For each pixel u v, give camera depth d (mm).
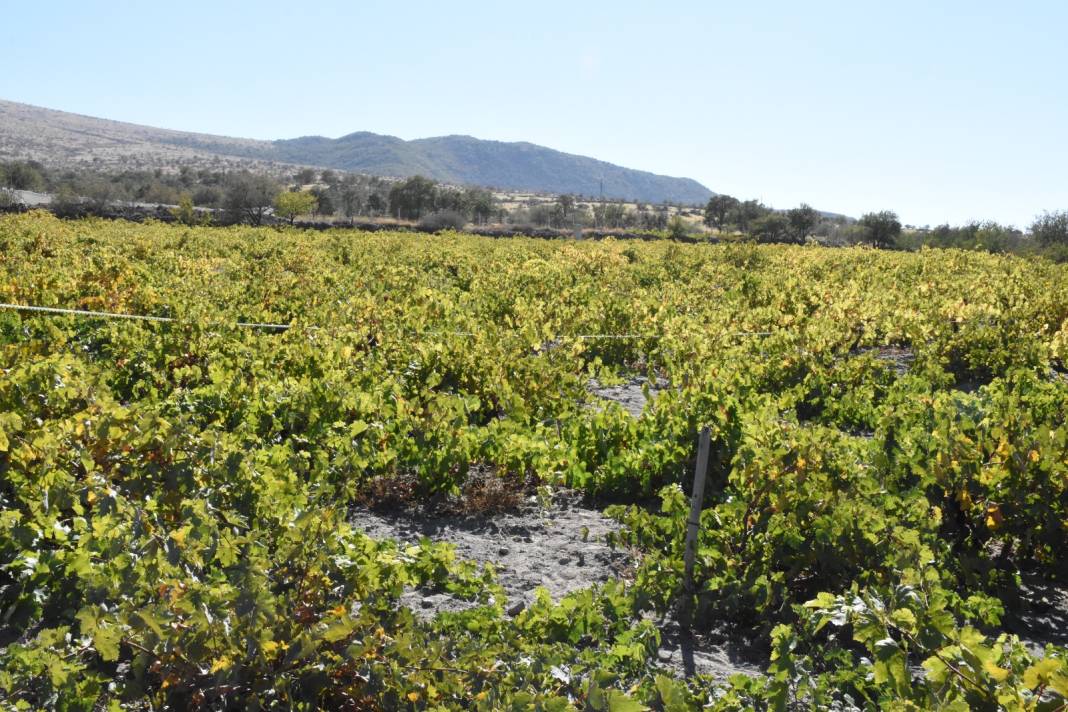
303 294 15883
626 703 3418
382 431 7328
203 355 10227
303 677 3684
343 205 88688
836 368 11016
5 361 7395
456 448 7168
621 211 92312
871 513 5230
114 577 4219
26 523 4801
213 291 15438
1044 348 12859
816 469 5848
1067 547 5926
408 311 13820
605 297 16688
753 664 4680
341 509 5105
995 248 53125
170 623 3674
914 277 24562
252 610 3682
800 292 17609
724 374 9562
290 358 9758
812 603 4016
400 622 3930
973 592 5371
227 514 4953
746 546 5594
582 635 4723
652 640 4617
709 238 67438
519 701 3402
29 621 4406
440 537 6395
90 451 5441
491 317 15734
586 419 8094
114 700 3537
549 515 6918
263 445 6688
